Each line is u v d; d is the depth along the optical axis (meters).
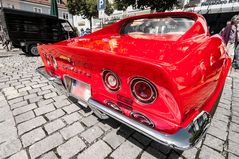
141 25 2.13
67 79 1.74
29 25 6.70
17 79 3.44
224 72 1.86
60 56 1.57
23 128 1.76
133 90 1.02
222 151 1.48
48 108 2.20
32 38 6.88
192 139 0.90
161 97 0.91
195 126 0.96
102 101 1.31
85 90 1.52
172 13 1.91
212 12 10.74
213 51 1.26
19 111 2.11
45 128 1.77
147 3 9.18
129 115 1.12
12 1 21.56
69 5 16.73
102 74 1.18
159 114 0.97
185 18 1.86
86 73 1.35
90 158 1.38
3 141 1.56
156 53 1.09
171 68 0.83
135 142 1.58
